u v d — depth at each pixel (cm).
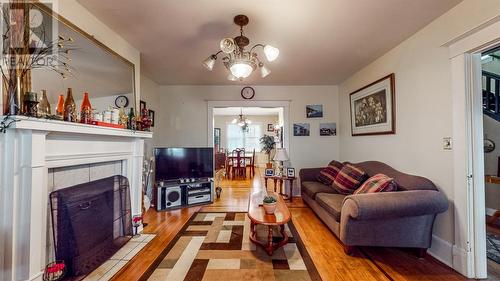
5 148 138
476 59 196
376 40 269
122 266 204
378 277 190
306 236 272
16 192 140
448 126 212
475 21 181
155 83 454
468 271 191
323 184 376
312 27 236
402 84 275
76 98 188
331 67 367
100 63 220
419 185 221
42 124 143
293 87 482
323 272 197
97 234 206
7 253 138
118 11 206
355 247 242
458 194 201
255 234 268
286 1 192
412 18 220
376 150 336
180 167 401
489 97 353
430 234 219
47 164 161
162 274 193
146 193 394
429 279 188
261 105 480
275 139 973
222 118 1037
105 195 220
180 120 477
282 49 293
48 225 166
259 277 189
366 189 252
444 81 215
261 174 833
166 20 222
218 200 447
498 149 343
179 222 319
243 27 236
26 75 147
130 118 255
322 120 481
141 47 285
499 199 335
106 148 223
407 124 267
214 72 389
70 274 175
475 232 193
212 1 192
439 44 218
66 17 182
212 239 262
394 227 216
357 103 389
